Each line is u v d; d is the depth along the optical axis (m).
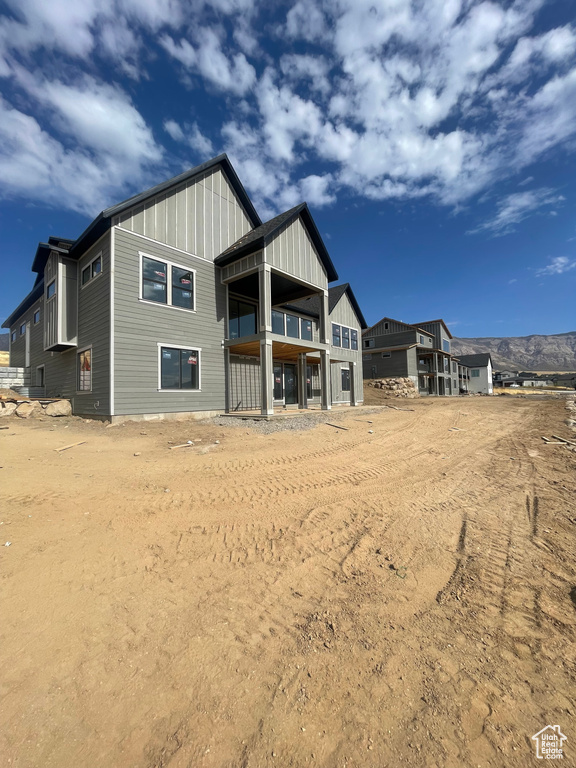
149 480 5.24
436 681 2.00
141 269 11.49
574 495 5.03
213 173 14.01
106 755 1.59
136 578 2.91
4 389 16.17
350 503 4.70
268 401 12.23
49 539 3.44
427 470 6.43
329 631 2.39
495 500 4.88
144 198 11.49
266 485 5.25
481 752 1.63
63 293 12.91
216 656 2.16
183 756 1.60
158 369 11.80
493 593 2.82
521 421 13.42
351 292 22.22
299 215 14.27
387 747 1.65
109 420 10.72
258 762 1.58
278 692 1.93
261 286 12.54
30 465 5.85
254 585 2.89
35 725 1.71
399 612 2.60
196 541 3.56
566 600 2.73
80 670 2.03
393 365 35.19
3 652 2.12
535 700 1.89
